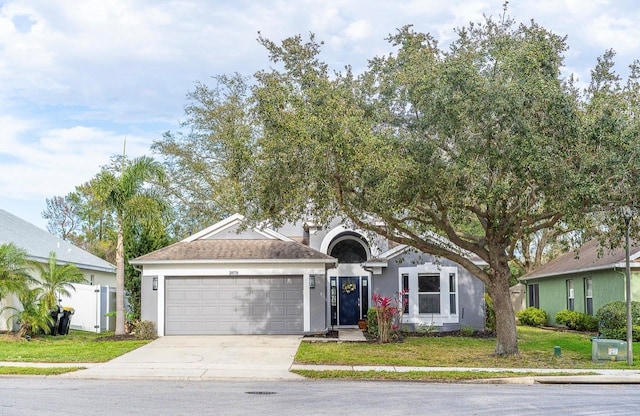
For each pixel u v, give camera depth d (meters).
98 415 11.14
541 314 36.12
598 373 17.36
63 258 29.95
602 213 18.48
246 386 15.30
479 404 12.80
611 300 28.81
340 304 30.19
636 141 16.22
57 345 22.89
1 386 14.78
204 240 28.03
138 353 21.08
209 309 26.52
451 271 28.64
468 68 16.16
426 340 25.50
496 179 17.05
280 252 26.86
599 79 18.27
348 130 16.53
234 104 40.56
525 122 15.91
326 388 15.00
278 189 17.38
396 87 18.42
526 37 17.62
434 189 17.41
